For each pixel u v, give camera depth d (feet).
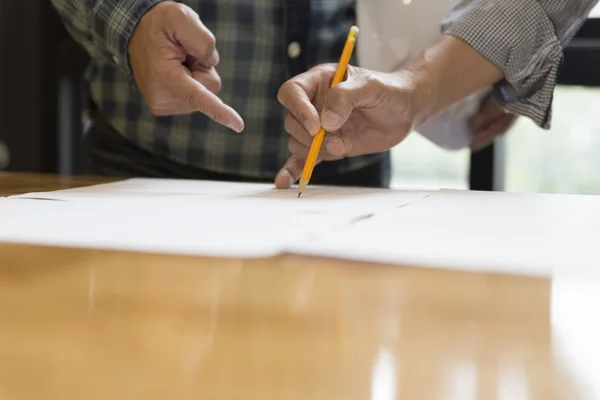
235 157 3.24
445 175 4.65
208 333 0.77
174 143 3.20
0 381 0.62
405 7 2.94
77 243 1.25
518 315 0.86
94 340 0.73
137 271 1.06
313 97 2.40
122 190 2.12
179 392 0.60
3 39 4.87
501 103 2.85
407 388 0.63
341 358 0.70
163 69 2.42
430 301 0.92
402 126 2.43
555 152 4.24
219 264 1.11
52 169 4.91
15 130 4.93
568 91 4.15
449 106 2.61
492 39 2.54
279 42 3.18
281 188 2.29
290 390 0.61
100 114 3.35
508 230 1.44
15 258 1.14
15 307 0.86
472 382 0.64
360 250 1.21
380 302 0.91
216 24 3.14
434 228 1.45
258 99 3.21
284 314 0.85
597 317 0.85
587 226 1.50
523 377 0.65
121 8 2.52
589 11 2.67
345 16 3.29
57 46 4.83
